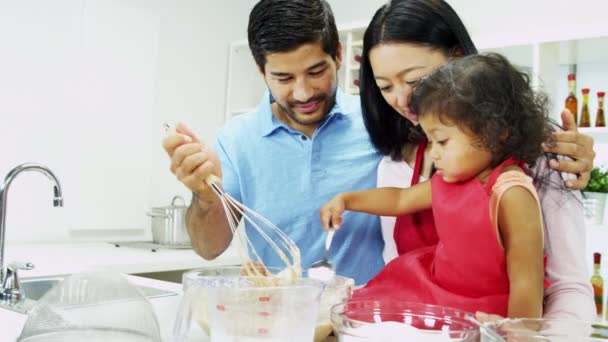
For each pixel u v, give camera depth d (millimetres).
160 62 3092
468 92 895
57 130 2625
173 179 3115
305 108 1275
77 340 717
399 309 642
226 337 611
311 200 1383
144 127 2938
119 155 2828
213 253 1414
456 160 935
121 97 2838
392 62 1068
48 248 2441
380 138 1310
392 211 1189
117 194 2820
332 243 1357
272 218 1406
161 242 2689
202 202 1203
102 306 759
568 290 964
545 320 539
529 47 2445
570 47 2428
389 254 1328
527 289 866
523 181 911
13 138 2494
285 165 1418
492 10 2889
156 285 1480
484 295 971
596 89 2574
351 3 3357
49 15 2602
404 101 1100
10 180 1465
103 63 2764
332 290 764
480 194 941
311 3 1163
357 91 2900
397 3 1085
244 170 1458
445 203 1005
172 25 3154
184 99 3215
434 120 936
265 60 1199
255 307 603
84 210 2697
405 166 1314
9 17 2479
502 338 493
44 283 1729
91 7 2711
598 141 2529
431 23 1050
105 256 2271
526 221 888
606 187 2297
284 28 1144
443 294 993
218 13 3420
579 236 1009
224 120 3455
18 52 2508
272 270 845
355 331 569
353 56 2912
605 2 2574
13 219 2500
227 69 3477
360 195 1235
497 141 907
